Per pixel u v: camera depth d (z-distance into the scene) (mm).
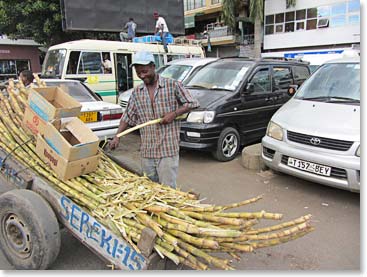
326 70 5520
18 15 15734
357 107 4508
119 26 16250
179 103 3275
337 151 4070
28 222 2650
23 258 2818
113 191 2795
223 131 5914
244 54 26188
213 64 7191
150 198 2736
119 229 2465
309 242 3428
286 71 7371
